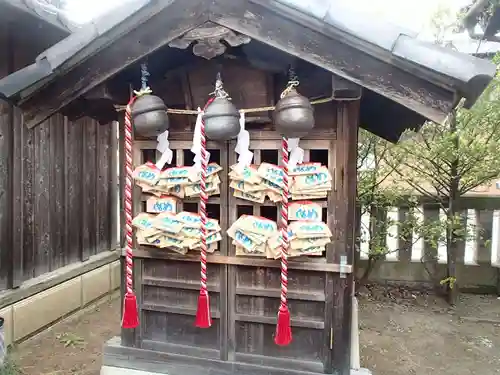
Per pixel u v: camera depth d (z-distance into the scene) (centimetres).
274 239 255
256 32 219
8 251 424
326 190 254
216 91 247
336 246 259
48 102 253
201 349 284
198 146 261
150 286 294
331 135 257
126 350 295
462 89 195
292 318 269
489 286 608
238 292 275
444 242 578
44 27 420
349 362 260
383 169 588
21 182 437
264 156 321
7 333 412
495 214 607
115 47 236
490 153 504
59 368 393
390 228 625
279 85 262
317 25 206
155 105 245
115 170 629
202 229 261
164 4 218
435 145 525
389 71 210
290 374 266
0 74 425
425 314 539
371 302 579
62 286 498
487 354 432
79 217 544
